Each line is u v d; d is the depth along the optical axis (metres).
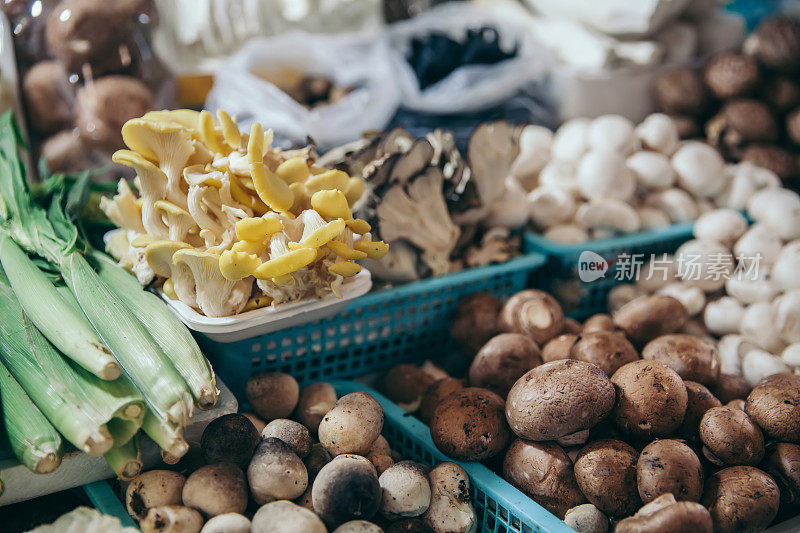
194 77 1.06
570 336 0.76
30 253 0.71
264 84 0.98
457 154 0.82
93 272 0.67
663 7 1.10
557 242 0.88
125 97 0.90
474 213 0.83
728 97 1.11
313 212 0.66
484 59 1.08
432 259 0.81
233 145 0.68
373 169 0.76
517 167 0.96
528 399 0.66
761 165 1.06
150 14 0.94
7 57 0.89
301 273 0.66
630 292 0.88
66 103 0.92
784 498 0.66
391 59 1.06
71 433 0.60
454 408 0.68
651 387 0.66
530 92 1.13
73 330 0.62
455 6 1.21
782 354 0.80
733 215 0.90
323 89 1.09
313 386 0.73
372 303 0.78
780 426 0.67
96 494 0.65
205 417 0.66
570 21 1.19
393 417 0.73
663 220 0.92
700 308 0.86
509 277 0.86
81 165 0.93
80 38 0.89
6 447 0.62
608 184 0.90
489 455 0.68
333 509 0.62
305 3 1.18
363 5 1.22
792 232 0.89
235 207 0.67
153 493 0.62
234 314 0.67
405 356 0.84
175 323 0.66
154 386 0.62
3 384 0.63
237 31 1.14
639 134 1.00
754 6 1.43
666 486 0.62
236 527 0.60
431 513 0.65
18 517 0.65
